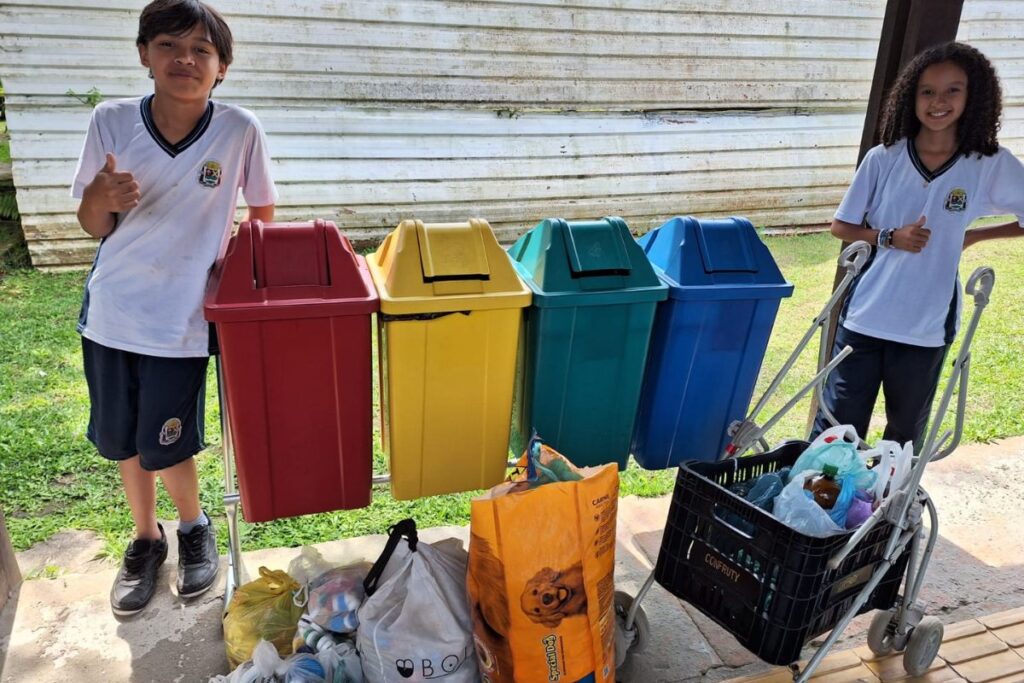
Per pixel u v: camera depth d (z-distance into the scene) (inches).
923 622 98.5
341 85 257.6
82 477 137.6
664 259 106.3
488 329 93.5
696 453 114.3
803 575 78.7
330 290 87.9
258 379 88.7
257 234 88.2
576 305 95.1
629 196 304.7
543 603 80.3
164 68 83.8
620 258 99.2
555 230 99.0
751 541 82.5
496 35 268.7
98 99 235.6
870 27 313.4
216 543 117.4
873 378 116.5
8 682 93.0
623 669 100.2
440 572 88.4
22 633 100.2
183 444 98.6
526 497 79.7
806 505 82.8
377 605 88.1
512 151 283.9
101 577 111.0
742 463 94.8
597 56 283.3
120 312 90.0
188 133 89.0
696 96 301.3
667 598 113.3
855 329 114.1
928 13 115.3
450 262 91.9
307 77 253.3
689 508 88.7
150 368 92.3
